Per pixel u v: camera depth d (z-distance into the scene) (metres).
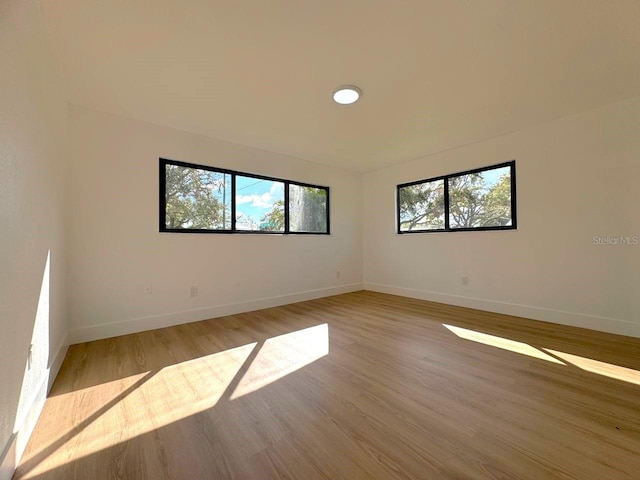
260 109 2.51
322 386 1.66
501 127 2.98
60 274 2.04
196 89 2.17
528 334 2.53
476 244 3.49
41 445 1.18
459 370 1.85
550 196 2.87
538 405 1.45
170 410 1.43
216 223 3.26
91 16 1.44
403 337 2.50
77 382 1.71
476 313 3.29
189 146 3.03
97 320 2.46
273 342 2.39
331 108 2.50
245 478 1.01
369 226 4.90
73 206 2.35
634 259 2.41
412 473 1.03
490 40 1.66
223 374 1.81
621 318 2.47
